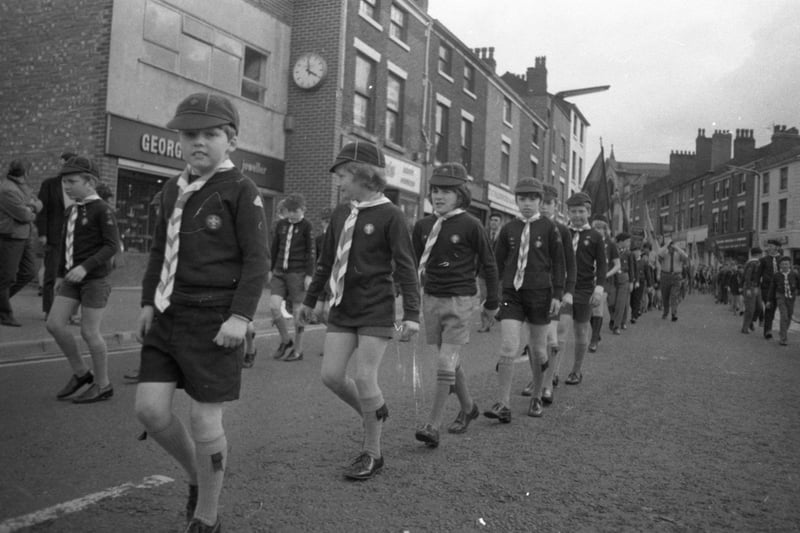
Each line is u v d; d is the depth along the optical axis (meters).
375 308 3.79
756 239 46.12
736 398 6.59
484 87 26.17
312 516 3.25
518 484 3.85
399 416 5.36
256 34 16.08
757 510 3.55
